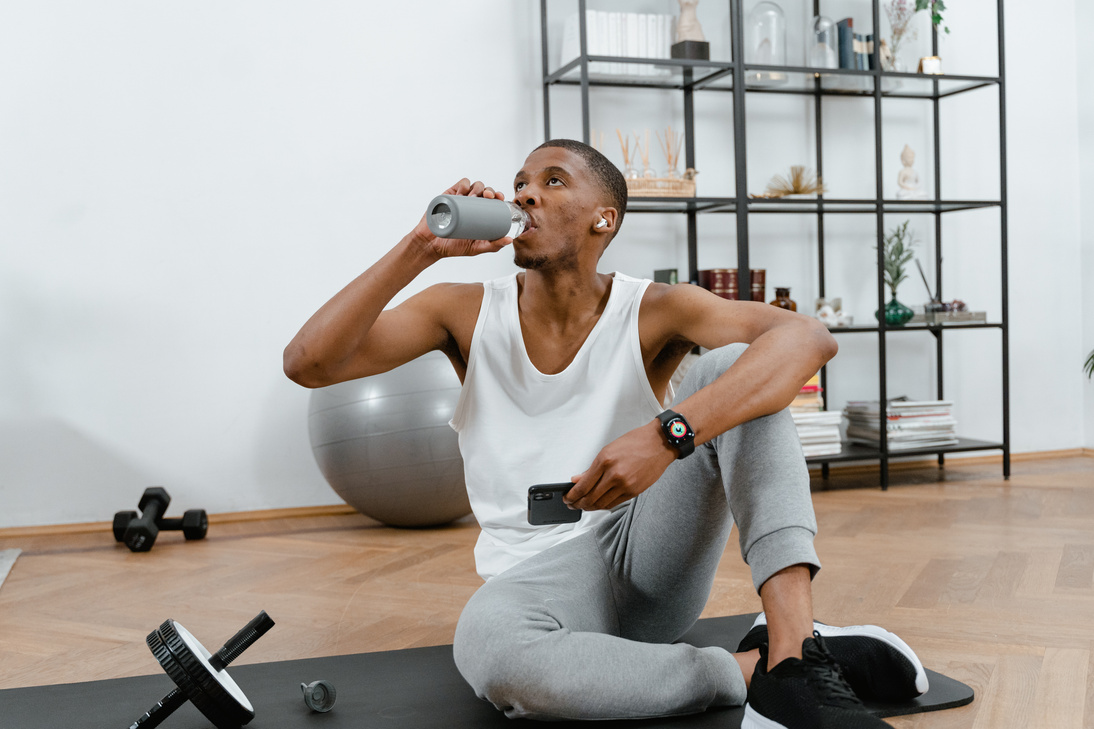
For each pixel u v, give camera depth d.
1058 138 4.14
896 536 2.61
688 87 3.64
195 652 1.12
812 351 1.12
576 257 1.24
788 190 3.53
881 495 3.33
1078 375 4.20
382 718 1.28
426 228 1.14
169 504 3.03
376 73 3.40
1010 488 3.40
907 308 3.71
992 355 4.09
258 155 3.29
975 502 3.13
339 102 3.36
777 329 1.15
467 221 1.06
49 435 3.13
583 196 1.22
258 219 3.29
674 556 1.22
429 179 3.46
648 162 3.54
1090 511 2.93
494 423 1.31
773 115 3.81
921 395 4.03
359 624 1.87
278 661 1.60
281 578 2.34
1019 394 4.14
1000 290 4.07
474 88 3.50
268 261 3.30
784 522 1.05
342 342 1.18
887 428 3.62
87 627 1.91
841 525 2.79
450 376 2.86
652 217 3.69
